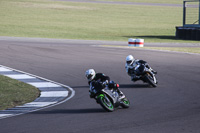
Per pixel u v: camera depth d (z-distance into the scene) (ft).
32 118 106.32
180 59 255.70
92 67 221.05
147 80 152.66
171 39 511.40
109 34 569.23
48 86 165.37
